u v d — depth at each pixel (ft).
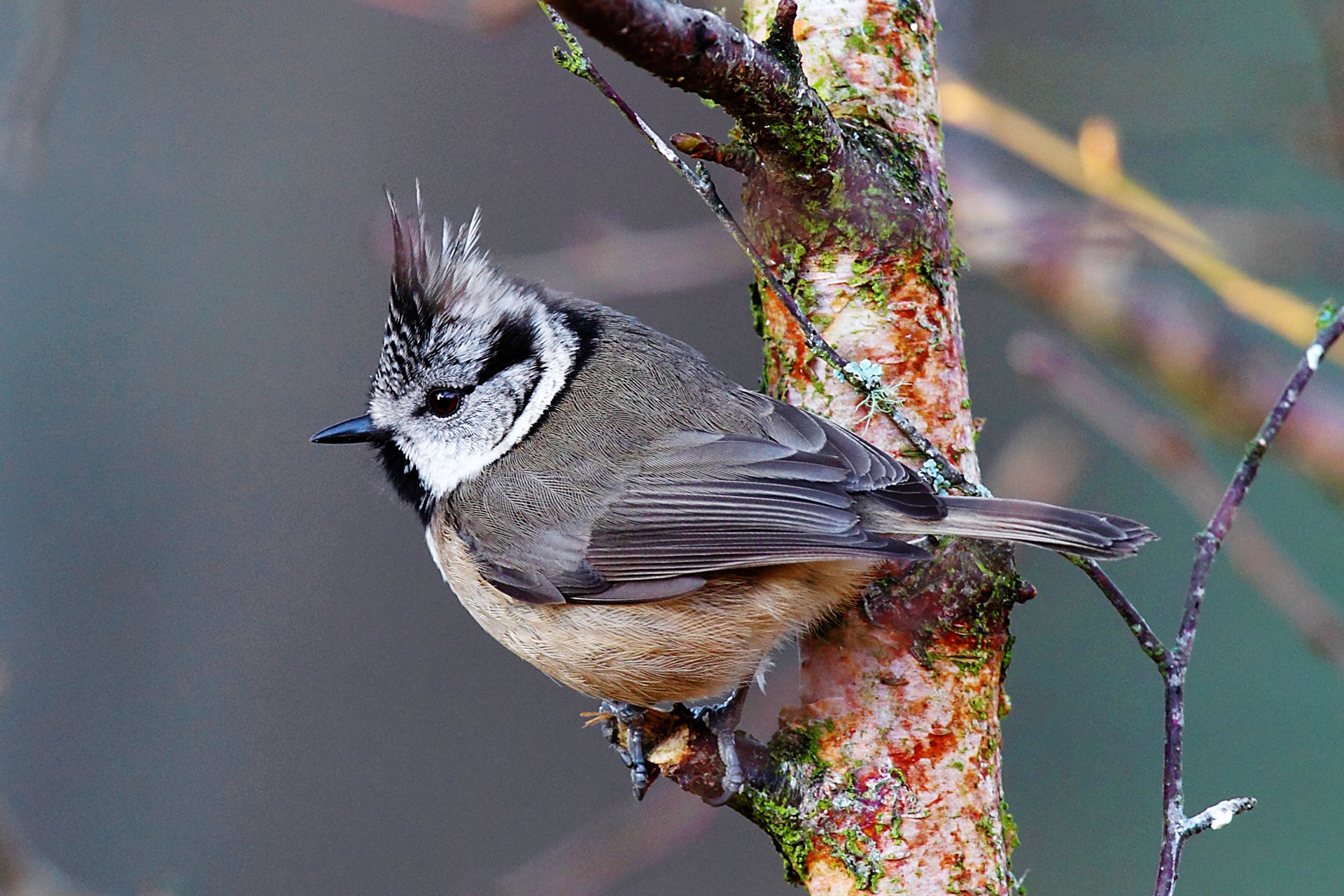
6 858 24.26
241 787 43.29
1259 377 29.99
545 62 47.83
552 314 24.70
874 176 19.06
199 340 46.55
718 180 45.57
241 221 47.34
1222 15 45.16
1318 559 41.65
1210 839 41.45
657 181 46.88
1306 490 42.06
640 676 22.93
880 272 19.36
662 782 41.91
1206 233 28.55
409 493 25.93
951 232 20.42
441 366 24.76
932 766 18.29
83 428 45.62
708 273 31.76
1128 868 41.63
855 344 19.34
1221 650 42.73
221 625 44.65
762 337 21.76
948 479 19.16
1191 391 30.83
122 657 43.86
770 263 19.79
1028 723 43.34
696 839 42.80
